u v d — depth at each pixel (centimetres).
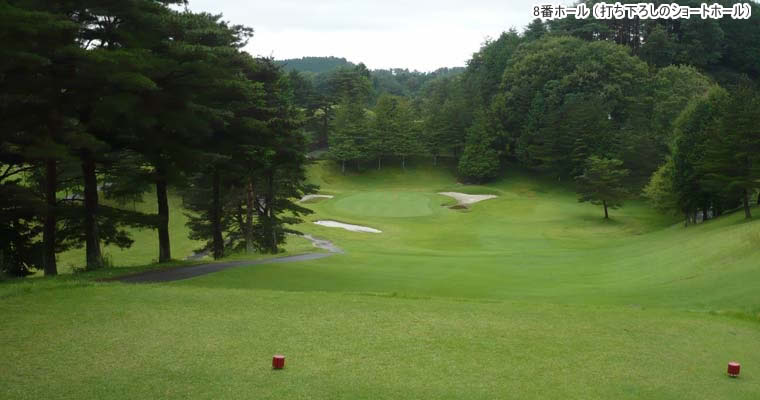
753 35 12838
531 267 3738
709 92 7888
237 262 3139
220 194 4425
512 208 7731
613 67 10425
